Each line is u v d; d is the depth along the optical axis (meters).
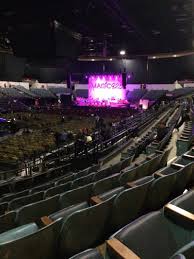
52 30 29.69
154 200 3.20
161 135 10.09
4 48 39.81
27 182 8.16
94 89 44.12
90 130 17.09
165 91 43.44
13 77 42.84
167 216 2.23
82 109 37.66
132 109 35.16
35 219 3.64
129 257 1.70
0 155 12.39
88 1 24.61
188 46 41.31
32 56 32.12
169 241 2.09
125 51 47.75
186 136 8.31
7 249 1.94
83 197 4.07
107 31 35.81
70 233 2.35
